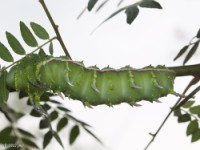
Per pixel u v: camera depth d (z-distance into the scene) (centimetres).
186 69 52
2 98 49
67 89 51
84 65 51
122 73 51
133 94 51
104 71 51
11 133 57
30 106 57
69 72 50
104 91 51
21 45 50
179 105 53
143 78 51
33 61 50
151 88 51
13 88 50
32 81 50
